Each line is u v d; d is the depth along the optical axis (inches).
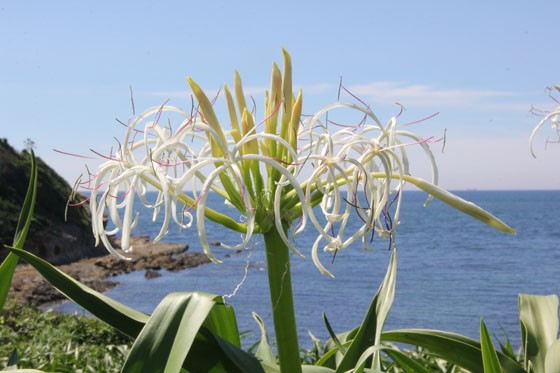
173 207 63.9
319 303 839.7
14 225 1310.3
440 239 2281.0
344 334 97.7
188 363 70.1
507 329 618.8
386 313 73.7
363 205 67.9
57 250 1337.4
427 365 122.0
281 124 68.8
